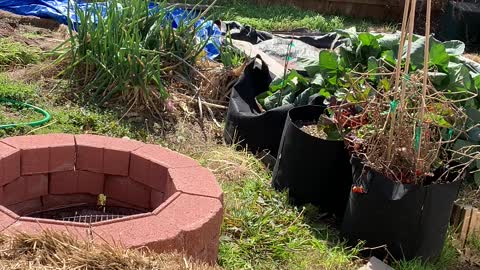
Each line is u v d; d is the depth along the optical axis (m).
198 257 1.89
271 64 3.99
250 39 4.92
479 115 2.92
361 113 2.56
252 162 2.97
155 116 3.29
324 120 2.65
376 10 6.93
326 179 2.60
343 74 3.10
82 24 3.45
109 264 1.63
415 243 2.32
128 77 3.31
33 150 2.14
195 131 3.26
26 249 1.67
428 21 2.22
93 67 3.43
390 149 2.34
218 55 4.05
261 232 2.40
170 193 2.09
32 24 4.43
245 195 2.65
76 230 1.77
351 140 2.47
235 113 3.14
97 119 3.13
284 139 2.68
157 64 3.31
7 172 2.09
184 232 1.82
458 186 2.37
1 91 3.22
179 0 5.53
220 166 2.88
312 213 2.61
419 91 2.49
